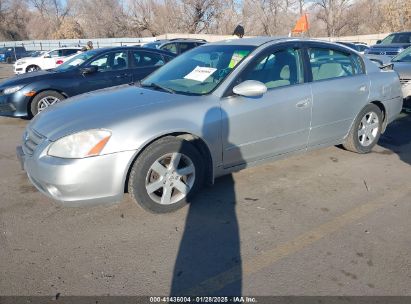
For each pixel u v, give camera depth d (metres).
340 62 4.59
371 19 47.50
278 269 2.73
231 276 2.67
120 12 46.22
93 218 3.43
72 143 3.06
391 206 3.60
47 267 2.76
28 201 3.77
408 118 6.93
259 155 3.94
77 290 2.54
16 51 33.53
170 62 4.62
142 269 2.74
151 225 3.30
